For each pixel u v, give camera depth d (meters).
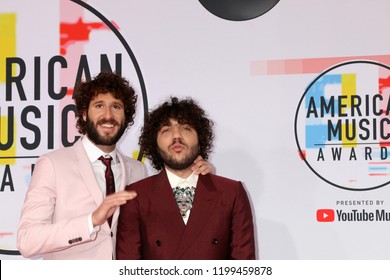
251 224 2.12
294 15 2.73
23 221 2.16
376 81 2.66
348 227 2.64
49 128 2.88
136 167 2.48
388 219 2.62
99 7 2.89
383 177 2.62
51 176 2.25
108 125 2.31
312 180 2.67
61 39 2.91
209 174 2.17
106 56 2.87
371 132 2.64
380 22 2.68
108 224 2.24
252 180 2.72
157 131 2.18
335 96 2.68
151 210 2.07
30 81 2.91
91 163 2.34
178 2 2.83
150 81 2.83
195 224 2.05
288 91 2.72
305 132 2.69
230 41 2.78
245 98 2.75
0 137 2.91
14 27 2.94
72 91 2.88
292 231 2.68
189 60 2.81
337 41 2.70
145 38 2.85
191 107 2.23
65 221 2.08
